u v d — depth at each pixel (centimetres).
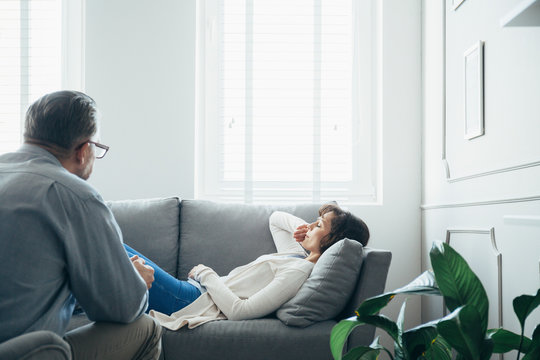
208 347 177
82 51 294
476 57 208
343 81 313
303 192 310
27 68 304
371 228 290
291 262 199
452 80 240
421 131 293
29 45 305
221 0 314
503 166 181
